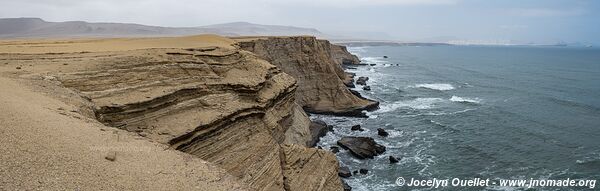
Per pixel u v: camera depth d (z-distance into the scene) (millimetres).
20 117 15867
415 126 58844
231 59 38688
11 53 29391
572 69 153375
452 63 183500
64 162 13055
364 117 63656
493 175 40812
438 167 42781
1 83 20766
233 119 29672
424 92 89688
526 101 79312
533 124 60562
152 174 13867
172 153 16531
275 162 30422
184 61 32250
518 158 45656
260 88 36688
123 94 25250
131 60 28703
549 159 45281
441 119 63094
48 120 16594
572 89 96438
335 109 64875
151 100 25547
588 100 81188
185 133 24781
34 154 12977
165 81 28625
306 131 47500
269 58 62438
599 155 46531
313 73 67438
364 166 42750
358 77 112250
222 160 27219
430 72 135750
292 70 66250
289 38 68625
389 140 52000
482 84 104812
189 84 30078
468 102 77688
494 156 46219
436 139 52625
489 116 65375
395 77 117938
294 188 28281
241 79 35688
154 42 50750
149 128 24500
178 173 14422
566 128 58312
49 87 22312
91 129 17234
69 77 24328
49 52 31594
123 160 14562
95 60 27797
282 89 41031
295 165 30359
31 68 25500
